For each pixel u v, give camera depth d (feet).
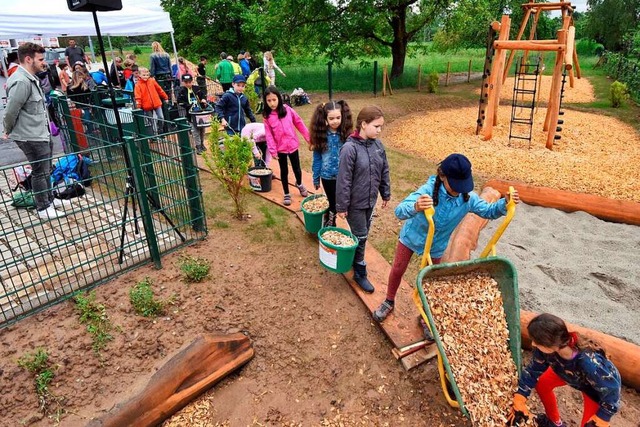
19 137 16.60
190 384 11.41
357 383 11.74
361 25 62.85
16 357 11.28
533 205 22.06
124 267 15.01
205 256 16.26
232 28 83.66
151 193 17.65
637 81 51.42
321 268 15.85
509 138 34.06
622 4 92.48
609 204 20.47
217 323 13.11
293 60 88.12
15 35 25.93
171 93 38.60
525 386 9.61
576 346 8.61
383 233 18.53
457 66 90.12
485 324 10.72
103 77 42.39
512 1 73.72
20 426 10.09
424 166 27.78
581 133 36.96
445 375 10.61
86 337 12.01
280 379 12.01
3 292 13.41
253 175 21.79
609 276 15.43
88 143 25.14
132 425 10.39
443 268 10.58
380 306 13.07
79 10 14.01
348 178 12.62
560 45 30.09
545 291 14.80
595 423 8.69
